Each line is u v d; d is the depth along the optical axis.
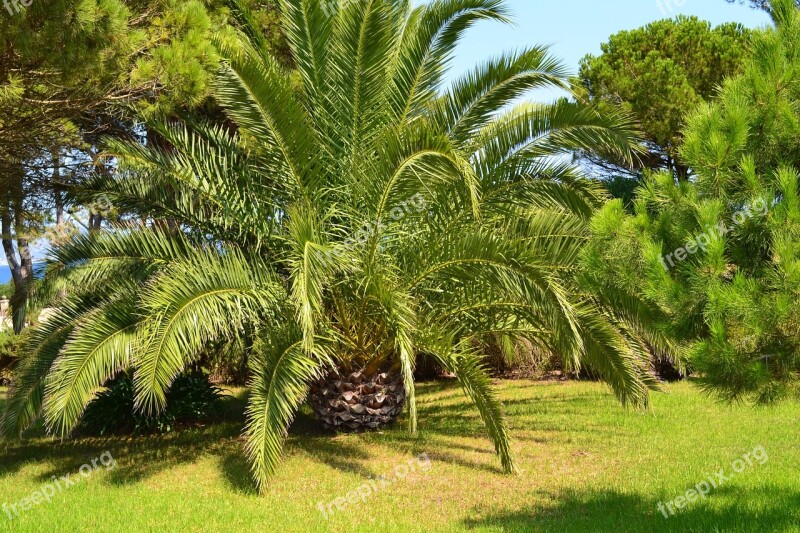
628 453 8.02
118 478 7.61
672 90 15.68
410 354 7.44
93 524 6.10
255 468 7.12
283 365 7.36
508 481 7.21
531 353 13.98
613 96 16.72
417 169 7.48
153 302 6.92
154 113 8.95
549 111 8.27
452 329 9.01
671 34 17.27
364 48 8.27
